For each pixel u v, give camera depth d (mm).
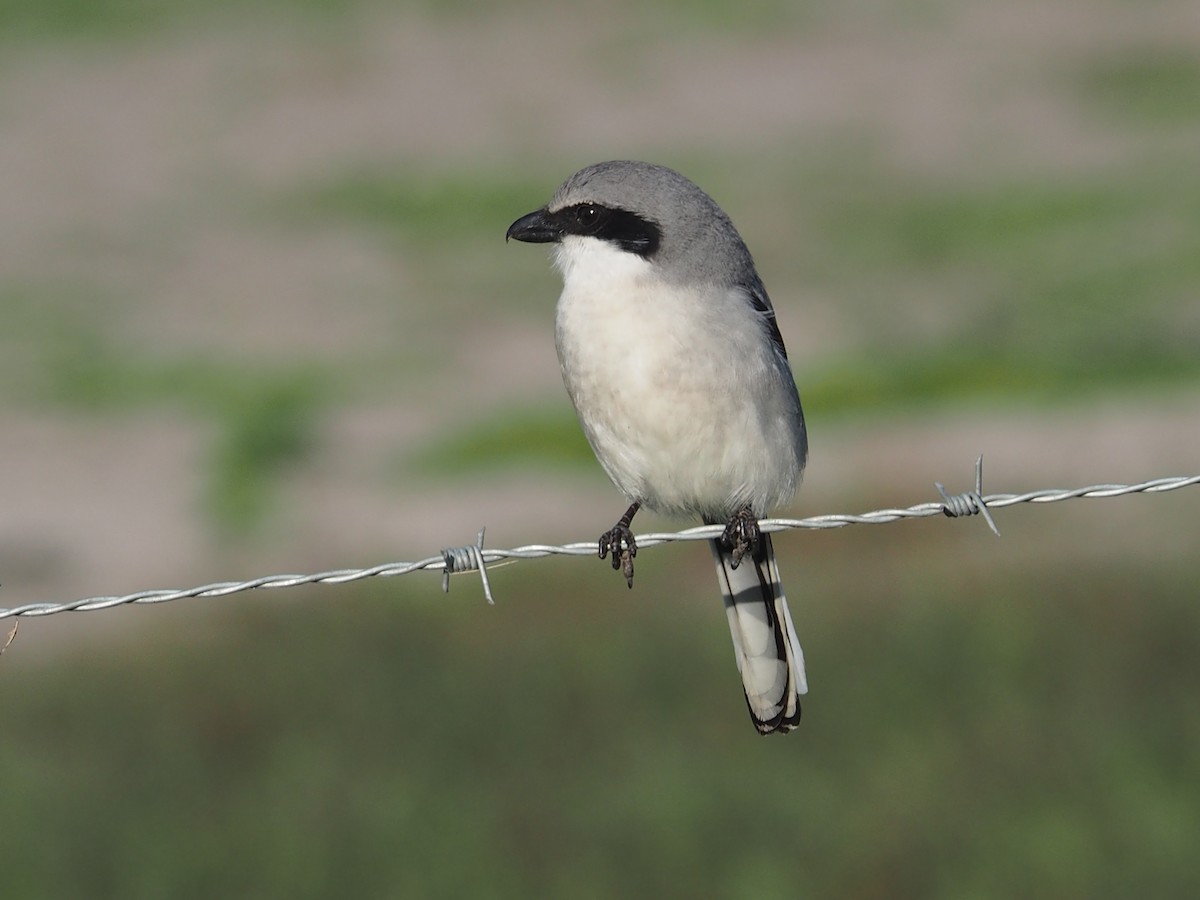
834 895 8602
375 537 17312
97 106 38938
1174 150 31844
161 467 20250
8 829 9805
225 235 31031
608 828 9273
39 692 12031
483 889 8875
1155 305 23656
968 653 10977
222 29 43625
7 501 19234
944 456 17969
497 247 29719
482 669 11641
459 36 42438
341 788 9930
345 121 37375
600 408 6785
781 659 6512
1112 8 41031
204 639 13070
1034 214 29094
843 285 26281
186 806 9930
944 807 9203
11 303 27641
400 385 22984
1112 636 11258
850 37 40906
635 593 13602
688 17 43188
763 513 6918
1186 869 8586
